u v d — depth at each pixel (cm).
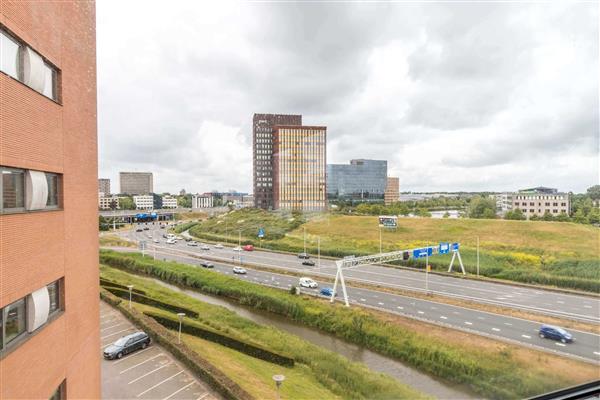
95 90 1337
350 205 12706
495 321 3412
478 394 2467
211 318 3719
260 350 2853
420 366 2852
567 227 6794
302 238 8312
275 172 11231
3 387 742
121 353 2430
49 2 965
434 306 3888
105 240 6938
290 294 4441
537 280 4944
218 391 2030
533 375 2433
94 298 1324
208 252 7594
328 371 2692
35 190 883
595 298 4262
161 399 1944
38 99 902
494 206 9288
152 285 4847
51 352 977
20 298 819
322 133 11106
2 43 754
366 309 3788
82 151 1212
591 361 2578
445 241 6912
